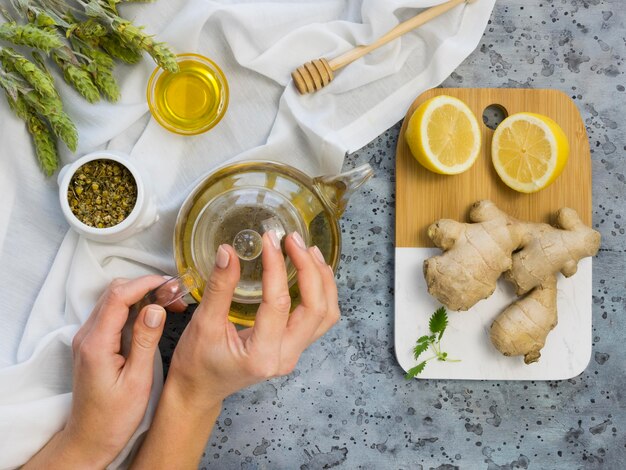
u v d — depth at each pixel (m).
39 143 0.68
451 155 0.72
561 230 0.71
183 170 0.74
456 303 0.71
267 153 0.73
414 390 0.76
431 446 0.76
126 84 0.71
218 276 0.54
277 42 0.72
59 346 0.70
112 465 0.70
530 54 0.77
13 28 0.63
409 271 0.74
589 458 0.76
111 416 0.62
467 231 0.71
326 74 0.72
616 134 0.77
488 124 0.77
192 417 0.63
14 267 0.71
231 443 0.76
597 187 0.77
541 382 0.76
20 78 0.65
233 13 0.71
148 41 0.65
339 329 0.76
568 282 0.75
